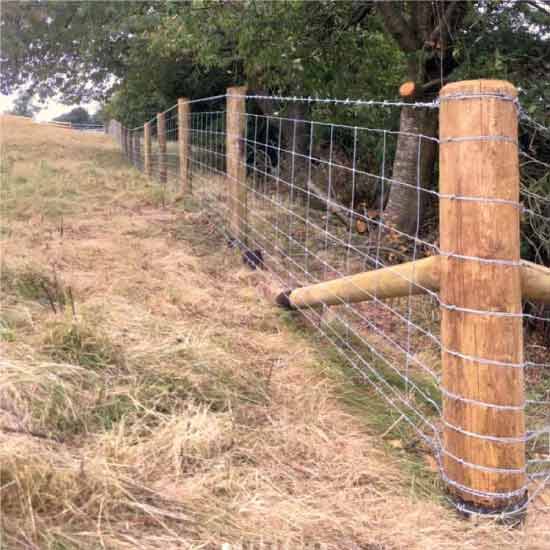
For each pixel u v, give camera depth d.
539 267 2.43
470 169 2.19
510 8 5.25
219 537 2.01
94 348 3.04
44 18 17.19
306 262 5.37
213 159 8.11
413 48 5.81
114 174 10.65
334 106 7.83
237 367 3.27
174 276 4.76
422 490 2.44
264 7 6.38
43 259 4.80
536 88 4.80
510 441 2.22
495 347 2.21
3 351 2.88
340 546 2.06
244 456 2.51
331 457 2.60
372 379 3.50
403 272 2.82
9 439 2.19
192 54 11.29
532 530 2.25
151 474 2.28
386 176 7.59
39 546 1.82
